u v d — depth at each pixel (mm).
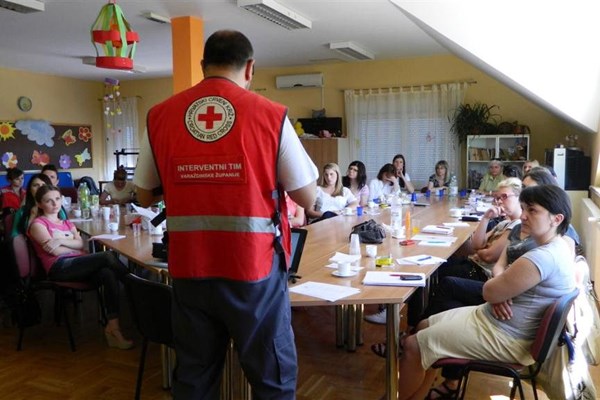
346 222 3998
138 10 5102
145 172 1517
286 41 6582
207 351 1464
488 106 7559
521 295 1988
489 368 2018
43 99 9172
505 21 4523
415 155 8055
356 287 2113
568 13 4492
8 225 3941
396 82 8078
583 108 4742
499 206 3312
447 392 2598
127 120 10031
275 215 1415
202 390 1472
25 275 3434
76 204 5656
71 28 5820
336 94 8516
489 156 7316
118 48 3236
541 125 7309
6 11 5117
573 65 4609
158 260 2686
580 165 5387
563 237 2150
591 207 4598
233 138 1355
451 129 7746
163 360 2666
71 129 9656
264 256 1387
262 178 1372
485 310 2094
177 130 1402
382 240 3121
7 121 8586
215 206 1369
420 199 5801
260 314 1393
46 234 3488
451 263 3541
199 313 1437
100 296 3674
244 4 4668
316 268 2451
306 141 8328
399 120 8109
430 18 4480
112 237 3459
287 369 1460
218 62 1439
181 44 5383
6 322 3854
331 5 4969
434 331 2119
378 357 3100
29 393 2689
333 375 2857
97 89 10172
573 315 2115
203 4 4926
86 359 3141
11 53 7270
